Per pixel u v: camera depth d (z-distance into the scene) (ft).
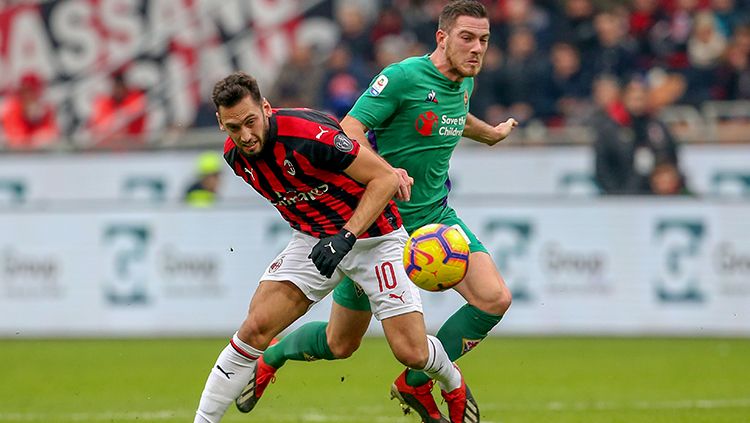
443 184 90.22
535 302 169.78
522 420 98.78
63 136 240.73
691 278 167.73
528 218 169.99
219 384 77.66
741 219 166.50
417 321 79.00
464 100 88.58
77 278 174.29
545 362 143.13
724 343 162.09
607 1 224.53
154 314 173.17
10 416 103.86
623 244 168.66
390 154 87.45
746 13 222.07
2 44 248.93
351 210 77.82
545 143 197.88
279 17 247.91
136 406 110.22
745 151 190.39
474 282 84.74
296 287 77.77
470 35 84.38
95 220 174.29
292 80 213.05
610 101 184.55
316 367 141.69
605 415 101.09
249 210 172.24
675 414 100.94
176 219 173.17
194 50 247.70
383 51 212.23
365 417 102.01
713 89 208.95
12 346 164.76
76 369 139.54
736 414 100.42
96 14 248.32
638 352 152.46
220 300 172.14
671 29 215.92
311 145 74.49
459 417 84.12
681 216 167.84
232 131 72.59
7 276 175.73
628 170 183.21
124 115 238.68
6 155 202.39
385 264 78.95
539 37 214.28
